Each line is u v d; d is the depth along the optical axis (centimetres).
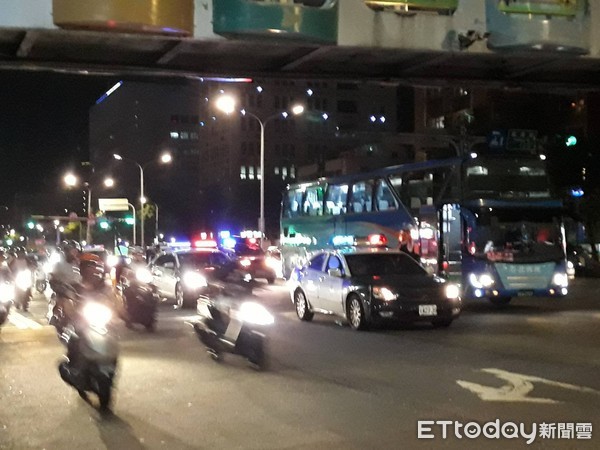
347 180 2767
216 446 753
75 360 951
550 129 5822
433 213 2238
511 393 984
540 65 1462
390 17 1272
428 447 742
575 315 1975
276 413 890
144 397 988
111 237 8775
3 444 773
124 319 1692
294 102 12100
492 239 2131
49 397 997
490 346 1401
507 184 2181
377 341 1485
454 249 2166
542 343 1436
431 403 931
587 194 4241
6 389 1054
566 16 1319
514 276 2122
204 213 10931
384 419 855
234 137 12012
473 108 6438
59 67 1334
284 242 3397
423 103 7662
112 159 13900
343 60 1399
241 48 1279
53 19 1119
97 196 12862
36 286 3161
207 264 2289
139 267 1748
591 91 1658
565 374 1110
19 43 1248
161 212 10644
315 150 12138
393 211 2447
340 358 1281
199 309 1291
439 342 1462
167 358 1299
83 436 801
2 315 1664
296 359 1275
